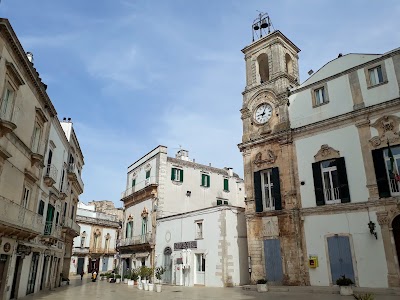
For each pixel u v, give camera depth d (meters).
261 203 22.48
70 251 34.59
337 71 21.09
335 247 18.44
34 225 17.50
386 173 17.48
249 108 25.36
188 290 21.94
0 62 13.47
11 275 15.89
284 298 15.19
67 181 28.48
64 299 17.08
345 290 15.56
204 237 26.53
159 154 35.22
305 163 20.92
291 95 23.03
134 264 35.91
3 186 14.33
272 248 21.11
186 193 35.78
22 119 16.33
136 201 38.22
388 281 16.19
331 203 19.31
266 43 26.09
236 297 16.45
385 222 16.89
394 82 18.33
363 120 18.84
